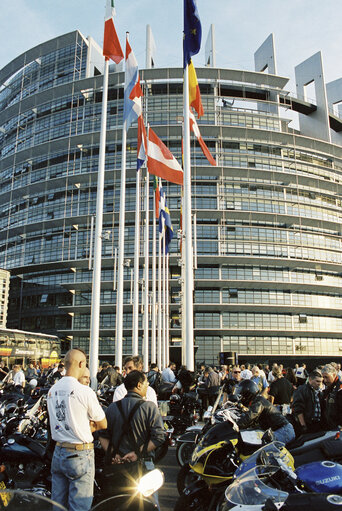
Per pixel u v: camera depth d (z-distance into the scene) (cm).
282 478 370
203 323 5409
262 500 333
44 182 6212
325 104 7188
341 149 6650
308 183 6234
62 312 5941
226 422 584
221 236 5603
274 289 5638
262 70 7275
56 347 3984
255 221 5791
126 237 5641
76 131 6188
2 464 555
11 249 6544
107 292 5622
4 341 2927
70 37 7000
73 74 6738
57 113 6656
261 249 5647
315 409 662
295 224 5988
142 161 2038
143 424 395
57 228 6206
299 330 5516
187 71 1697
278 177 5981
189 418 1148
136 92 1925
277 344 5538
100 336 5525
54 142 6259
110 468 384
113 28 1750
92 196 6106
